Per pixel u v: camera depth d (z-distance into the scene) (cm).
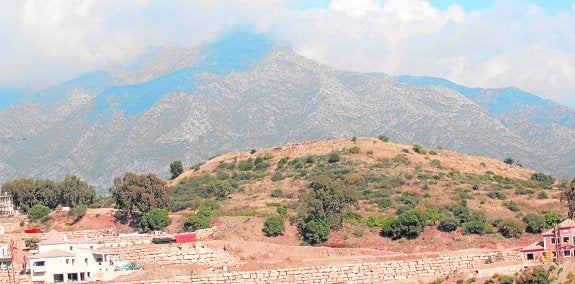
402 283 17688
